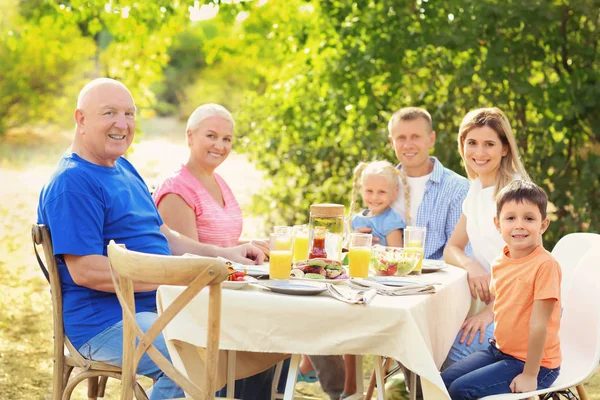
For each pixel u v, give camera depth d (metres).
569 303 3.62
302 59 7.95
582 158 6.88
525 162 6.95
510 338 3.33
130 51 8.89
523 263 3.32
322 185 7.68
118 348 3.43
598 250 3.55
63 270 3.57
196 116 4.57
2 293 7.48
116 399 4.83
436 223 4.75
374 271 3.76
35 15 9.62
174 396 3.31
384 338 2.96
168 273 2.63
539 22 6.68
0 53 20.73
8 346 5.81
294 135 7.75
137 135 9.20
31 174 16.95
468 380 3.30
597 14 6.70
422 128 4.80
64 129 23.33
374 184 4.66
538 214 3.30
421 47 6.77
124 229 3.73
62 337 3.54
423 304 3.10
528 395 3.14
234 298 3.10
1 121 21.88
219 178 4.74
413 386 3.92
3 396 4.73
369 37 7.10
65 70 21.64
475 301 4.04
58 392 3.54
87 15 8.06
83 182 3.58
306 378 4.89
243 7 8.09
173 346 3.24
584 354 3.44
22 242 10.10
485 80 6.76
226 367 3.59
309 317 3.03
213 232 4.50
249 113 8.21
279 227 3.60
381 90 7.29
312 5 7.75
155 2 7.89
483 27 6.70
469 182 4.87
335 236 3.73
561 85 6.74
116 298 3.57
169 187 4.44
